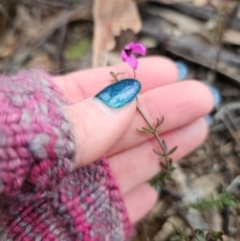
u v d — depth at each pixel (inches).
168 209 4.4
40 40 5.8
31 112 2.8
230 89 5.0
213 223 4.2
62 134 2.9
